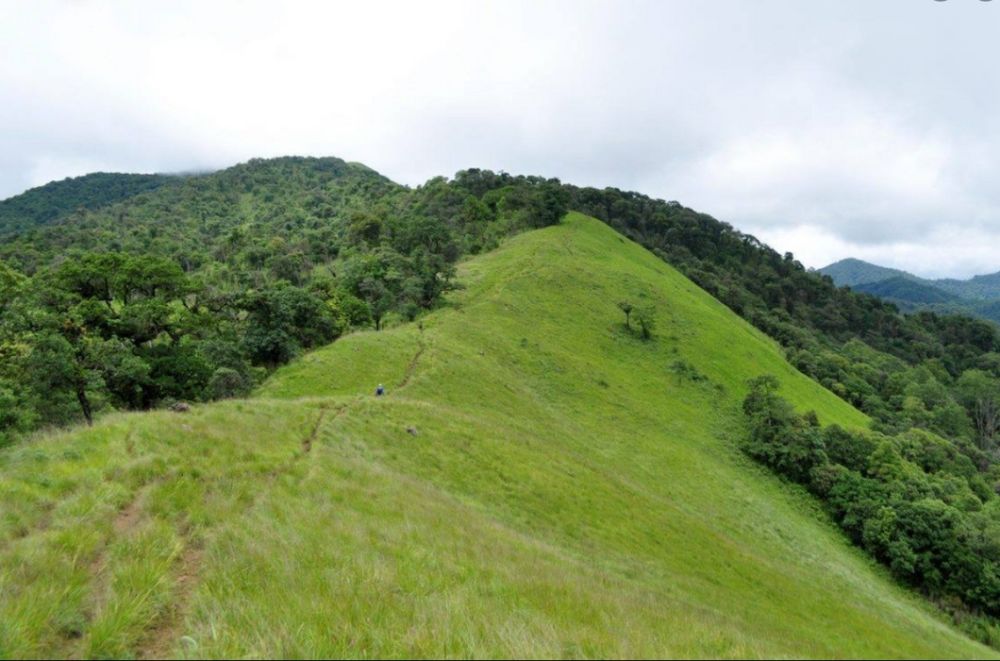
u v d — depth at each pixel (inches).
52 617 341.4
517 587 547.8
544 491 1274.6
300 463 826.2
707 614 727.7
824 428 2901.1
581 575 745.0
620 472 1937.7
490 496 1157.7
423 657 336.5
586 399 2571.4
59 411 1739.7
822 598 1320.1
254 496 636.1
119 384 1945.1
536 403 2285.9
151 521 503.8
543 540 997.2
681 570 1131.3
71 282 2721.5
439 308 3282.5
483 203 6432.1
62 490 538.3
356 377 1898.4
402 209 7682.1
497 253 4734.3
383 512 729.6
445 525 764.6
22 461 589.9
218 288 4845.0
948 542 2087.8
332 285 3831.2
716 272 7116.1
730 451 2605.8
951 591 2055.9
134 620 350.3
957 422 4461.1
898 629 1314.0
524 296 3612.2
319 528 581.9
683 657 407.8
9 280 2564.0
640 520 1346.0
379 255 4352.9
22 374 1803.6
